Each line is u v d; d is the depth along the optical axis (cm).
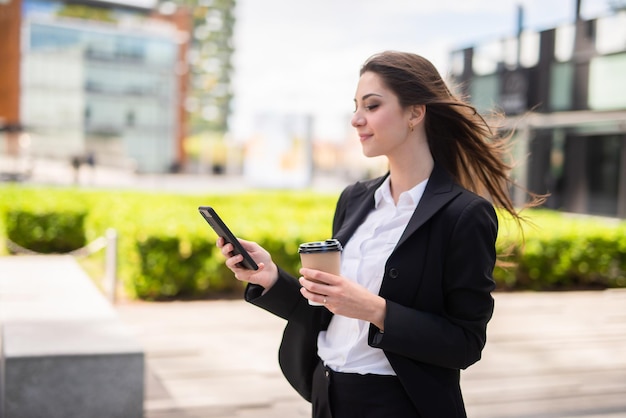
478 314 146
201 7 6688
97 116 4262
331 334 165
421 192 159
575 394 419
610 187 1410
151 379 436
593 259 823
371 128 156
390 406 151
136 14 4912
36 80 4116
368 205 170
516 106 1370
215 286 715
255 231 728
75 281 555
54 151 4141
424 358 143
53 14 5659
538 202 191
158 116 4434
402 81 154
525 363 489
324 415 161
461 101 164
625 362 496
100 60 4234
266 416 375
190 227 705
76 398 315
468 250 146
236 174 5156
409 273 150
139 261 686
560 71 1348
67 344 326
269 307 166
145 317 616
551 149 1497
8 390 306
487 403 400
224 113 6994
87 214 1029
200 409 383
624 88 1236
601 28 1283
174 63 4450
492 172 175
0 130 3734
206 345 522
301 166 2239
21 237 996
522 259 796
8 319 381
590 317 653
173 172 4769
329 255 139
